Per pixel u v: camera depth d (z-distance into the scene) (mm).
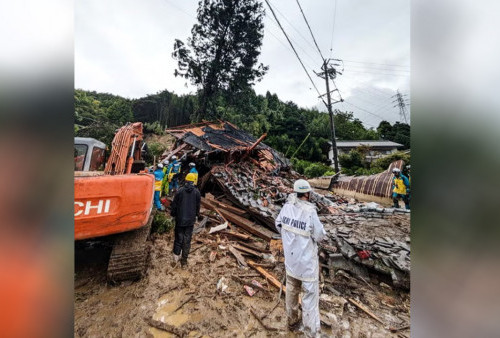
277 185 8969
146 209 3266
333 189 12656
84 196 2814
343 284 3861
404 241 4621
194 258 4398
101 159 5199
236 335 2740
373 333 2904
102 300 3121
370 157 27766
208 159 9664
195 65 20641
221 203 7043
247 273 4027
